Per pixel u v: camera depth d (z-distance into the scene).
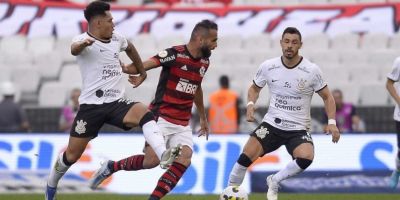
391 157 48.06
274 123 34.69
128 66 32.56
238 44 71.81
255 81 35.25
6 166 49.34
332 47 71.44
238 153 48.06
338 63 68.50
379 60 68.38
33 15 77.12
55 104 65.50
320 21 74.38
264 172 47.75
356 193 47.72
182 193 47.28
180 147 28.89
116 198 44.03
